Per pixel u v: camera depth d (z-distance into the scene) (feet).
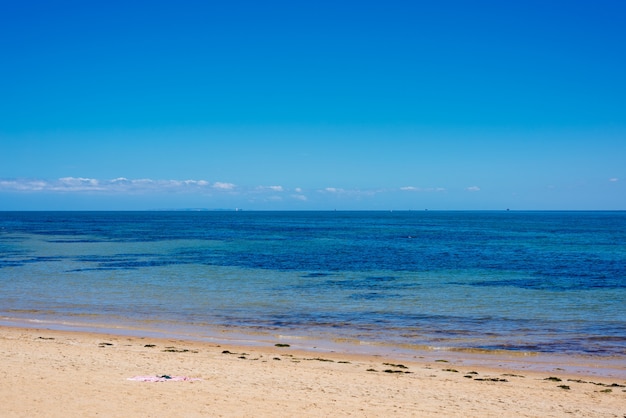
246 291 122.52
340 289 125.49
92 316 94.84
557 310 100.37
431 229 453.99
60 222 654.94
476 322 90.07
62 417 37.73
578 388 54.03
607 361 67.31
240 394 46.24
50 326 85.92
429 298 113.09
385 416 41.86
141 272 157.38
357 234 370.12
